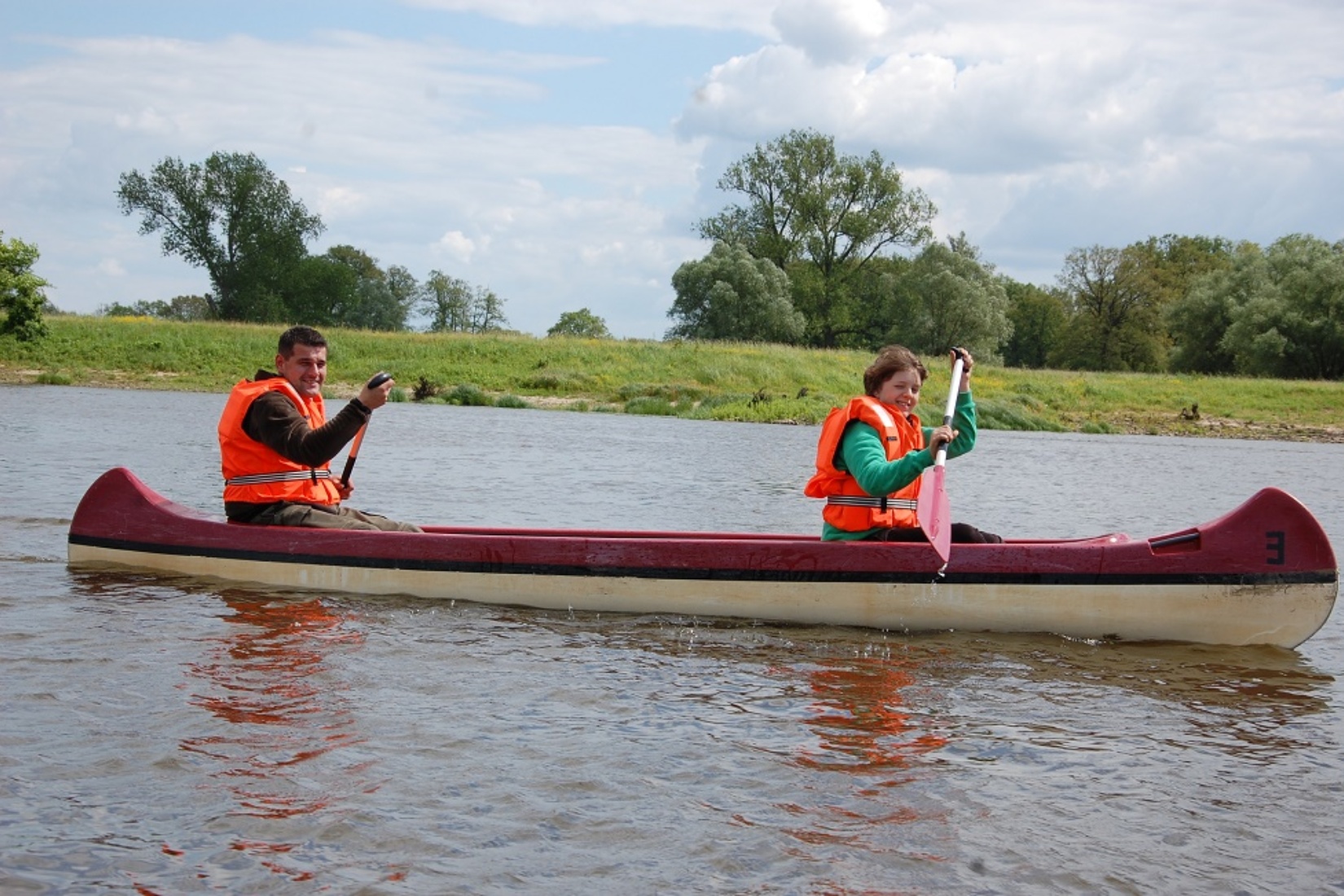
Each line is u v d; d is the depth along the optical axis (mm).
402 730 3965
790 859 3105
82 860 2971
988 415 31234
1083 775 3807
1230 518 5562
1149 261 76562
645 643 5324
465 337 36594
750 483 13195
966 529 6027
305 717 4059
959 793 3600
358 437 6691
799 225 67500
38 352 32156
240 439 6270
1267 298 53188
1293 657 5469
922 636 5609
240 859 3002
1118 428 31938
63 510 8523
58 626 5172
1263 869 3150
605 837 3197
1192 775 3838
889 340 67062
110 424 17344
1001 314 65750
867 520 5793
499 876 2959
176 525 6316
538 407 29734
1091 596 5609
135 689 4285
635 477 13484
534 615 5801
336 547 6078
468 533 6527
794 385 33844
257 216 71875
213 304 74688
